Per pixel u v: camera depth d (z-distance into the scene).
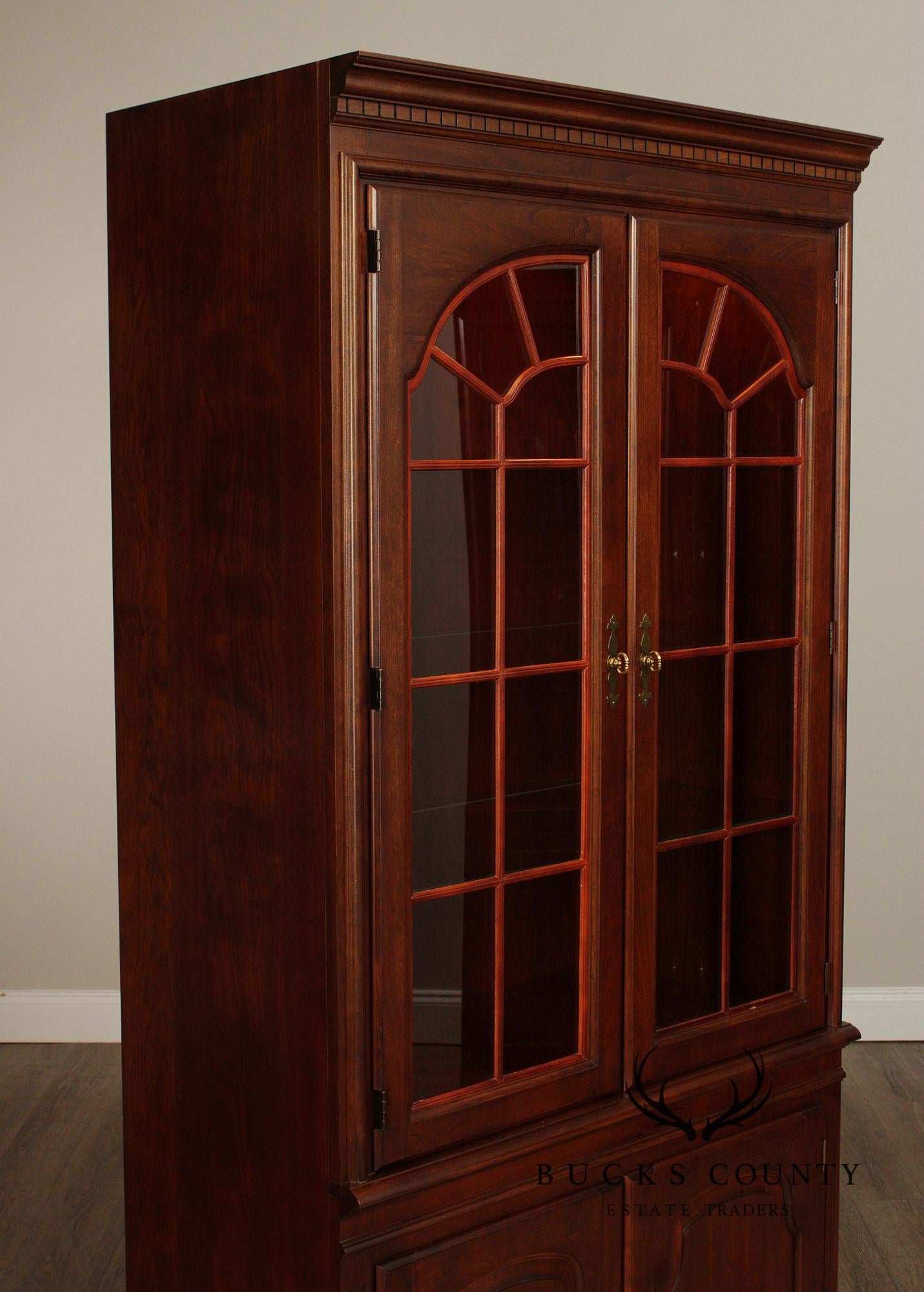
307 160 1.59
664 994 1.98
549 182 1.73
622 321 1.82
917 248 3.44
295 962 1.74
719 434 1.95
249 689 1.76
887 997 3.61
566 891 1.87
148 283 1.83
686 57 3.34
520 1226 1.87
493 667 1.77
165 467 1.84
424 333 1.64
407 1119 1.73
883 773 3.57
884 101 3.39
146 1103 1.99
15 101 3.28
